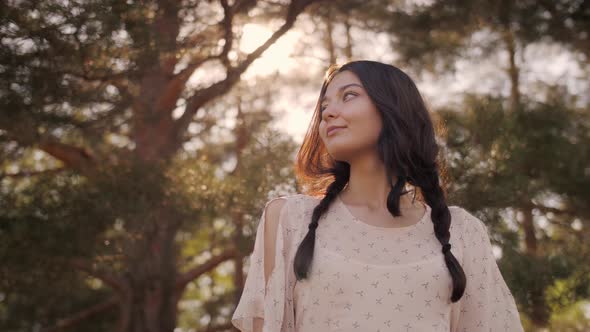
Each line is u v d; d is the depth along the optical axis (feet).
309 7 26.71
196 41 22.76
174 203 21.40
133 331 27.81
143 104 23.32
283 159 21.06
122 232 23.31
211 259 28.86
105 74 19.39
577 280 20.33
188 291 42.55
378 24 27.48
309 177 7.34
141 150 26.37
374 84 6.56
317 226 6.32
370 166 6.57
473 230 6.77
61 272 22.18
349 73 6.69
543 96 29.60
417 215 6.59
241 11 23.98
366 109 6.49
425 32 26.04
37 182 21.66
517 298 18.88
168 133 26.40
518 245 20.36
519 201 20.74
